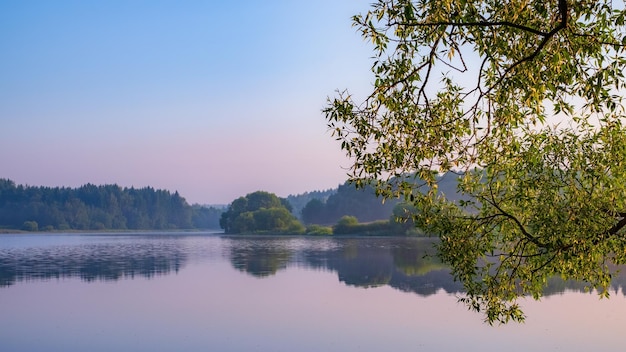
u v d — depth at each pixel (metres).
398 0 7.39
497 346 18.89
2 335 22.00
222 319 24.50
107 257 63.28
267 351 19.16
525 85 7.70
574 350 18.06
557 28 6.87
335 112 7.82
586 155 8.96
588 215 8.64
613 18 7.29
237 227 163.25
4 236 165.88
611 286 29.38
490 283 9.93
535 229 9.33
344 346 19.52
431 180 7.90
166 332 22.19
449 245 9.34
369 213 182.50
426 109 7.91
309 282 36.75
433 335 20.62
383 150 7.72
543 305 25.11
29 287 35.75
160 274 43.00
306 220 198.25
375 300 28.72
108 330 22.67
